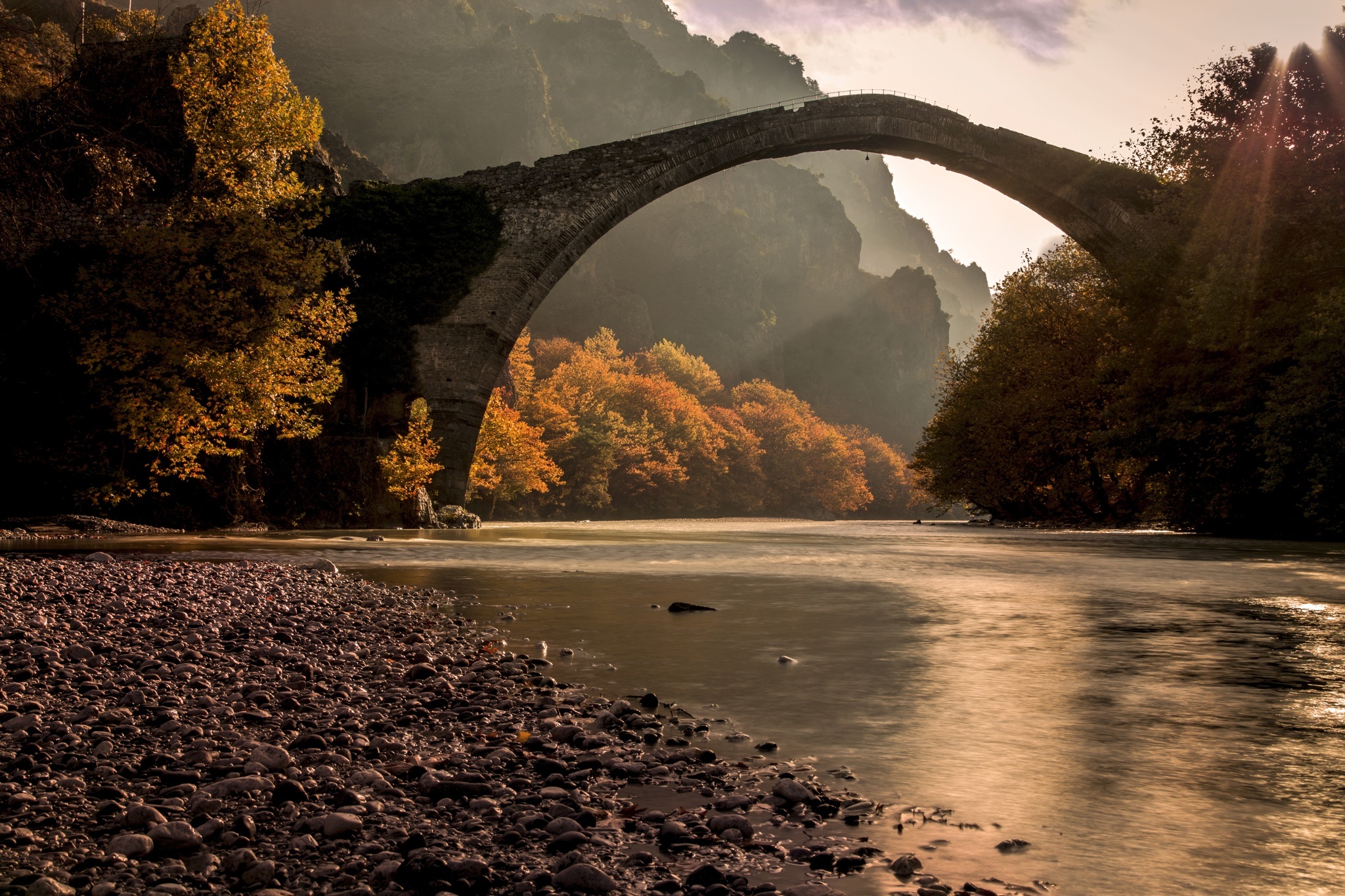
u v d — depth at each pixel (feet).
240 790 12.57
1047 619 32.76
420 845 10.69
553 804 12.04
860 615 33.86
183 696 18.93
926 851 10.55
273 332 96.32
